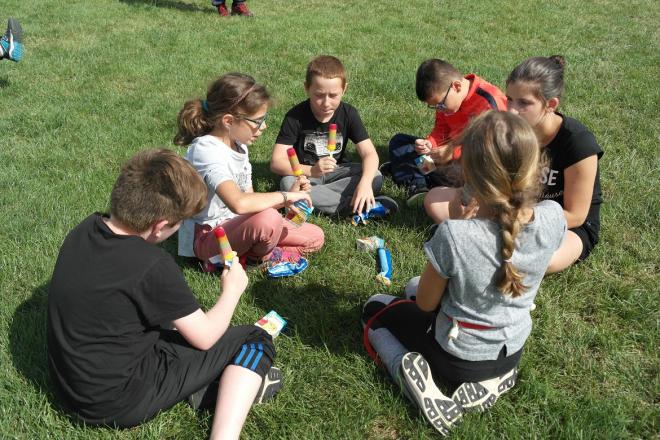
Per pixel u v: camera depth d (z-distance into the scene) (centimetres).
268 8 899
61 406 217
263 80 581
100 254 194
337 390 234
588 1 941
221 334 214
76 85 560
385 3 921
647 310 273
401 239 336
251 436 215
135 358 202
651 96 531
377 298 262
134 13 834
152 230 202
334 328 268
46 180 387
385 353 235
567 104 518
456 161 351
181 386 211
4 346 245
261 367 215
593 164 278
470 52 682
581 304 282
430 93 355
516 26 788
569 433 211
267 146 448
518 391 232
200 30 759
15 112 495
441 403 212
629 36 748
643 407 225
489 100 356
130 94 540
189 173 204
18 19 783
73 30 743
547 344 255
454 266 190
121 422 207
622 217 349
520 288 189
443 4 914
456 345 211
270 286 295
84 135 454
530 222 188
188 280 296
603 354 252
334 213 357
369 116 496
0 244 317
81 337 194
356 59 647
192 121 294
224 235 230
